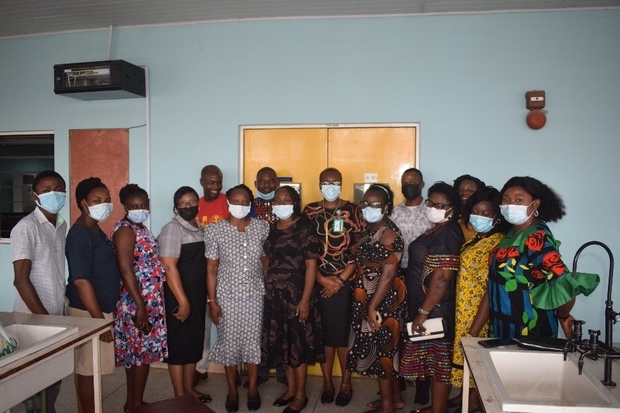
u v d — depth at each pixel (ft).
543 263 5.74
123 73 10.85
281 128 11.42
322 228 9.11
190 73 11.68
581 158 10.50
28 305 6.72
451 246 7.24
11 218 12.86
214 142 11.67
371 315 8.02
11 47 12.61
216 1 10.30
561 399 5.15
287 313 8.79
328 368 9.52
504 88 10.65
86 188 7.30
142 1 10.33
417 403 9.44
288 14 11.03
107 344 7.36
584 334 10.62
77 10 10.87
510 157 10.69
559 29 10.45
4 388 4.82
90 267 7.23
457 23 10.72
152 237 8.30
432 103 10.86
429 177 10.93
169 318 8.37
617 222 10.43
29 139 12.78
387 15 10.90
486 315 6.96
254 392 9.17
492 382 4.41
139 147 11.98
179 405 5.76
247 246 8.55
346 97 11.14
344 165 11.25
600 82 10.39
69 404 9.40
